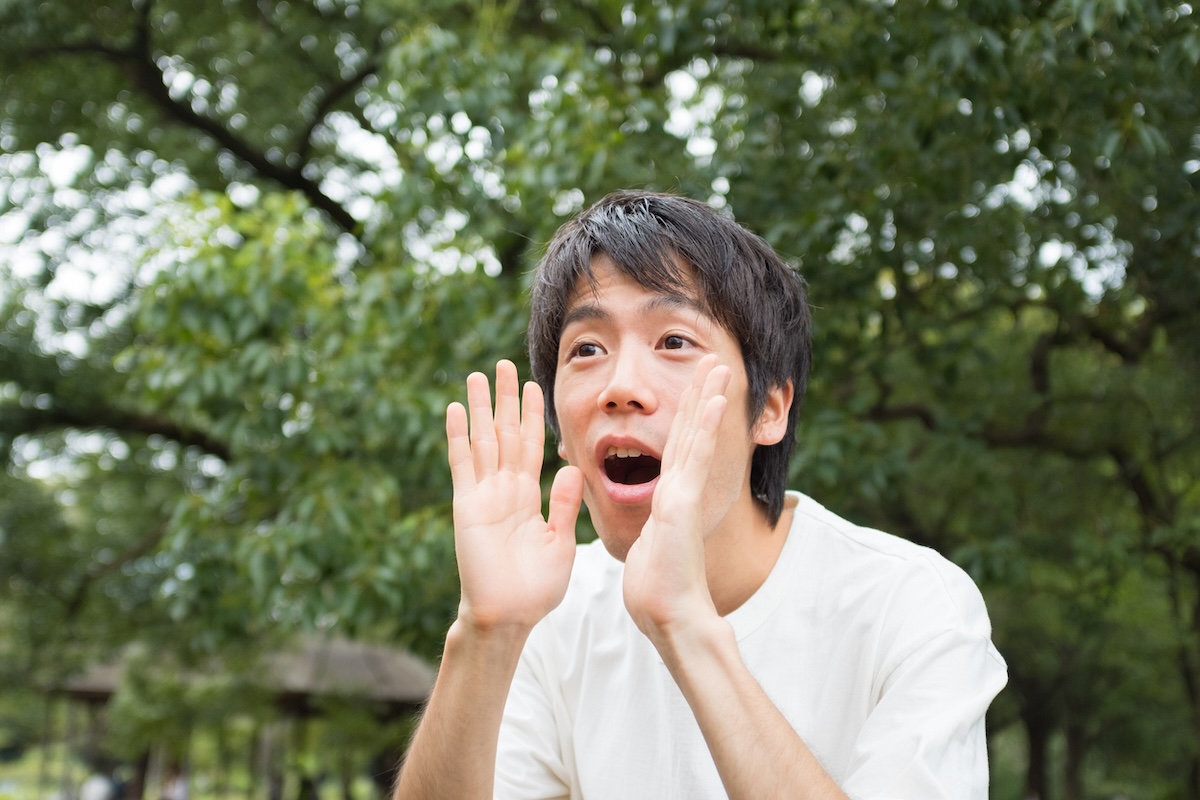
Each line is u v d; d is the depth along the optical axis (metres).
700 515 1.29
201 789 18.94
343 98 9.15
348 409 5.30
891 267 5.41
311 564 4.80
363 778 17.11
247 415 5.11
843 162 4.96
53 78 8.86
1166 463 7.88
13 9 8.06
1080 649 11.97
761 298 1.56
